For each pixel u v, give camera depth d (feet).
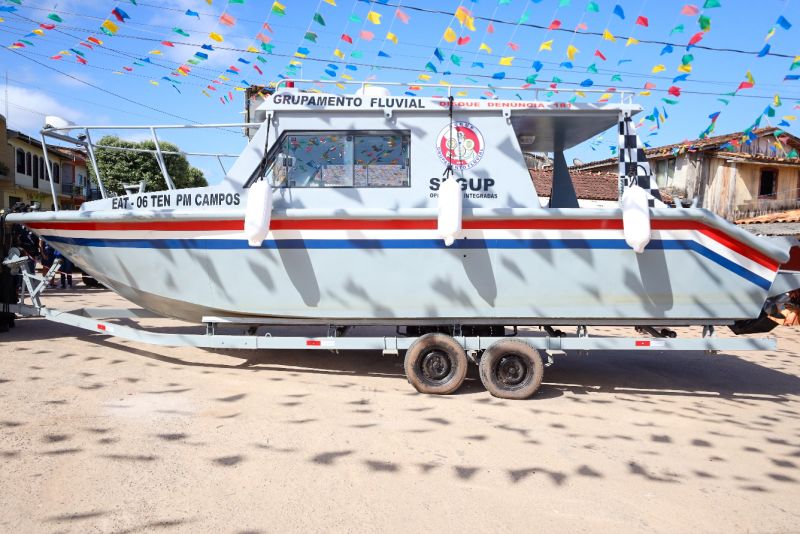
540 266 16.89
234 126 18.80
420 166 17.51
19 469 10.74
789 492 11.32
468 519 9.68
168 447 12.15
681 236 16.81
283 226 16.94
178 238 17.44
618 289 16.96
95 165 19.13
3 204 78.38
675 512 10.26
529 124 18.86
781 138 56.80
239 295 17.39
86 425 13.20
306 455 12.09
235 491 10.28
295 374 19.08
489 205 17.54
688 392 19.21
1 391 15.46
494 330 19.19
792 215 49.70
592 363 23.40
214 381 17.66
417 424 14.47
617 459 12.70
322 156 17.61
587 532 9.42
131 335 18.53
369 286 17.02
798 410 17.47
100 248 18.07
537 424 14.92
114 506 9.53
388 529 9.23
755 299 17.01
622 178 17.81
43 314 20.45
